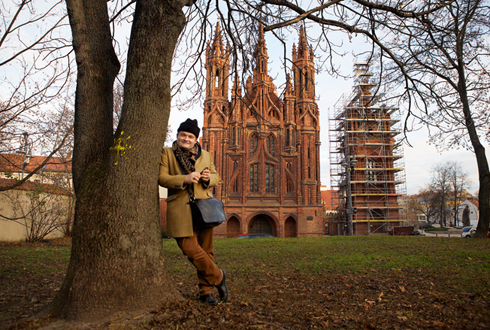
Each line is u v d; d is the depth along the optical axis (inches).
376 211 2057.1
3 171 690.8
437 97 371.9
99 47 172.2
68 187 913.5
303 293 214.5
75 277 143.9
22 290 221.8
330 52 359.3
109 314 140.0
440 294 203.2
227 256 467.2
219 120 2031.3
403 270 305.0
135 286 146.0
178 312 147.3
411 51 364.2
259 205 1959.9
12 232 819.4
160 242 160.1
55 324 134.2
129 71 162.6
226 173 1980.8
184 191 158.9
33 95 463.5
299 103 2095.2
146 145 156.5
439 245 530.0
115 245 145.4
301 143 2053.4
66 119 757.3
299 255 466.9
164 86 164.7
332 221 2217.0
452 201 3174.2
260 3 348.2
